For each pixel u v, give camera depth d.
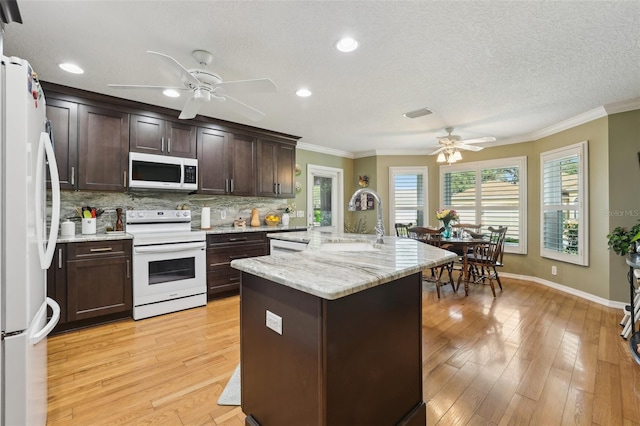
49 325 1.37
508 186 4.93
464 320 3.05
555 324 2.93
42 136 1.47
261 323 1.43
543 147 4.47
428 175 5.86
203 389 1.88
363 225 6.07
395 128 4.32
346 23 1.88
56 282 2.62
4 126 1.15
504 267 4.98
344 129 4.39
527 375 2.04
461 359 2.26
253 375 1.48
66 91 2.84
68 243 2.68
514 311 3.31
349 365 1.19
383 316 1.36
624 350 2.38
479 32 1.98
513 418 1.64
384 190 5.93
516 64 2.41
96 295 2.82
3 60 1.15
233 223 4.42
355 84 2.81
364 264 1.45
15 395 1.17
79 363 2.18
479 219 5.25
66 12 1.76
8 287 1.16
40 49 2.18
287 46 2.15
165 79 2.69
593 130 3.63
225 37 2.04
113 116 3.12
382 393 1.36
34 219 1.32
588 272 3.73
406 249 1.98
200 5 1.71
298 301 1.21
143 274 3.04
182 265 3.33
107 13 1.78
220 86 2.20
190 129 3.68
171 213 3.54
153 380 1.97
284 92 3.00
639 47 2.16
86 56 2.29
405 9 1.75
